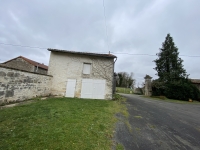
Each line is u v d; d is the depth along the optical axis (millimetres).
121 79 37188
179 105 9359
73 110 4758
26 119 3357
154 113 5676
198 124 4391
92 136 2670
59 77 9188
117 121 3965
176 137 3119
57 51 9195
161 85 15781
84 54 9219
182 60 17812
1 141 2137
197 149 2551
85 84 9180
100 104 6664
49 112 4195
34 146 2059
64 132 2707
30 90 6703
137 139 2832
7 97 5082
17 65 16625
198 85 18734
